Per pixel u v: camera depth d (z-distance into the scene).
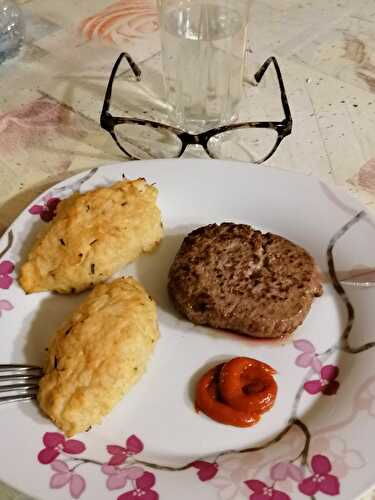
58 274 0.25
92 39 0.40
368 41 0.39
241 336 0.25
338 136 0.33
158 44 0.40
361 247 0.27
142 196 0.27
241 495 0.19
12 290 0.25
